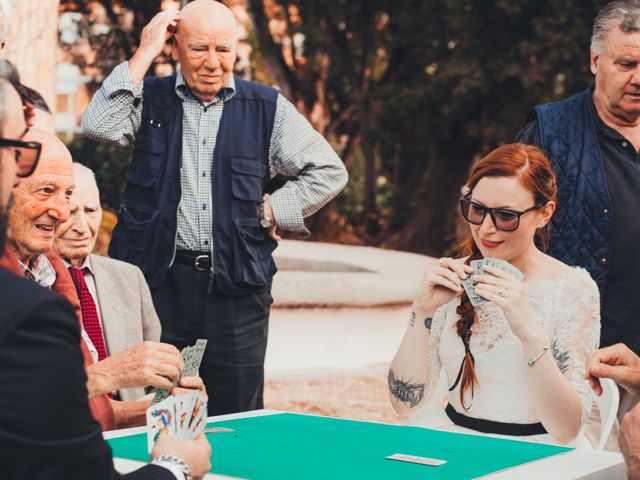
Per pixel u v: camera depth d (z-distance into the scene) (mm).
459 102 17578
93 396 2852
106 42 16312
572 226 3975
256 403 4555
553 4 16219
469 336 3279
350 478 2199
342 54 20500
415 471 2281
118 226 4449
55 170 3102
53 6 7297
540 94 17125
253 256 4410
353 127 22625
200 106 4457
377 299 7934
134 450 2482
